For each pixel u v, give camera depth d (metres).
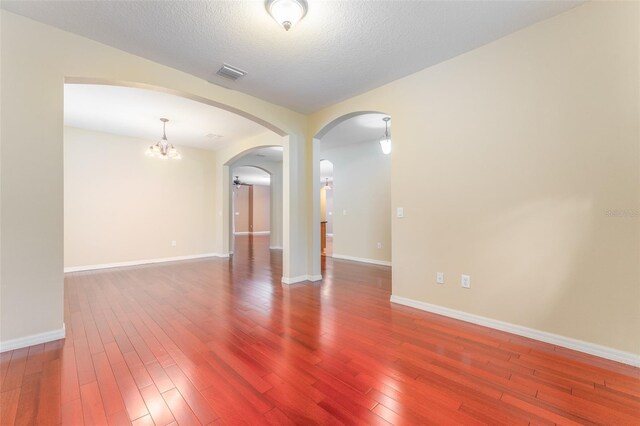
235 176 11.52
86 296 3.52
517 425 1.38
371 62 2.83
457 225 2.76
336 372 1.85
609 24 1.99
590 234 2.07
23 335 2.16
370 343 2.26
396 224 3.25
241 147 5.93
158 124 4.77
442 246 2.87
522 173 2.37
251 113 3.62
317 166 4.39
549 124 2.24
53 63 2.29
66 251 4.94
